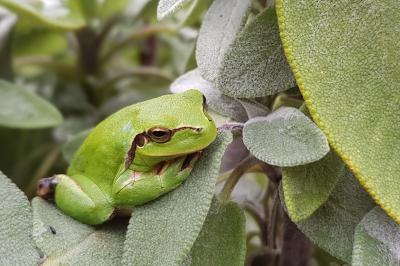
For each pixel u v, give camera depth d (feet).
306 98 0.84
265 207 1.11
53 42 1.53
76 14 1.40
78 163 1.00
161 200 0.90
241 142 1.01
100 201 0.95
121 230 0.94
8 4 1.23
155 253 0.86
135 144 0.92
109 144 0.95
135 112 0.95
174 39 1.54
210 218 0.91
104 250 0.91
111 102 1.42
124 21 1.41
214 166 0.88
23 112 1.23
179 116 0.89
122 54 1.79
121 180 0.93
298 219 0.86
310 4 0.86
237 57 0.91
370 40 0.86
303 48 0.85
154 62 1.67
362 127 0.85
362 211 0.90
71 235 0.93
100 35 1.42
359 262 0.85
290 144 0.85
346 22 0.86
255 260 1.02
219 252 0.90
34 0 1.38
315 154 0.83
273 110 0.95
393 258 0.85
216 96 0.96
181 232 0.85
